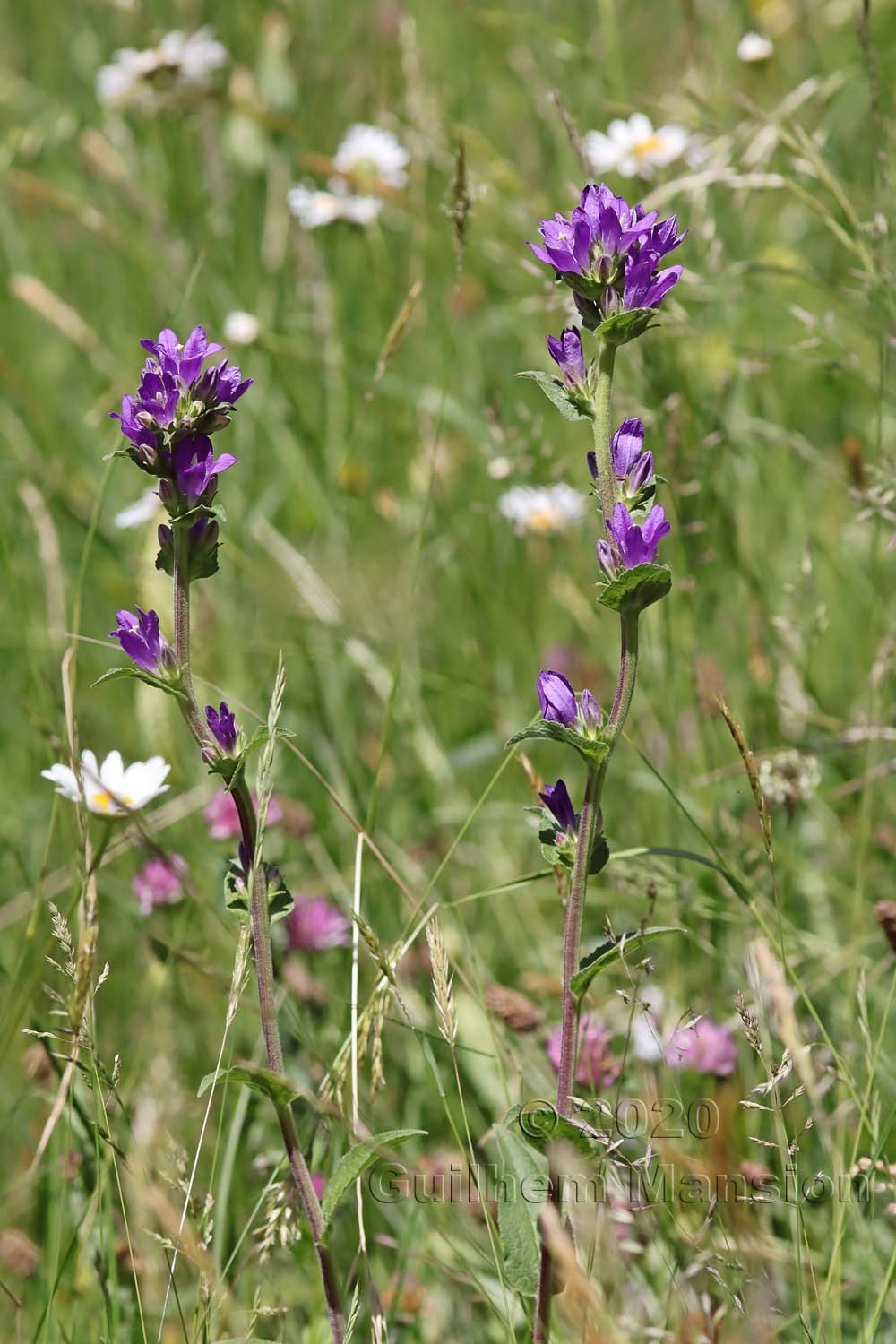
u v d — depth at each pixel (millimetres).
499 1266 3809
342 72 9227
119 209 9016
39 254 9047
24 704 5141
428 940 3648
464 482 7602
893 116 7207
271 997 3254
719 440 5902
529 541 7027
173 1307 4246
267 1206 4273
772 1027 4430
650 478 3213
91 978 3656
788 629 6031
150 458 3146
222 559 7078
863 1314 3945
